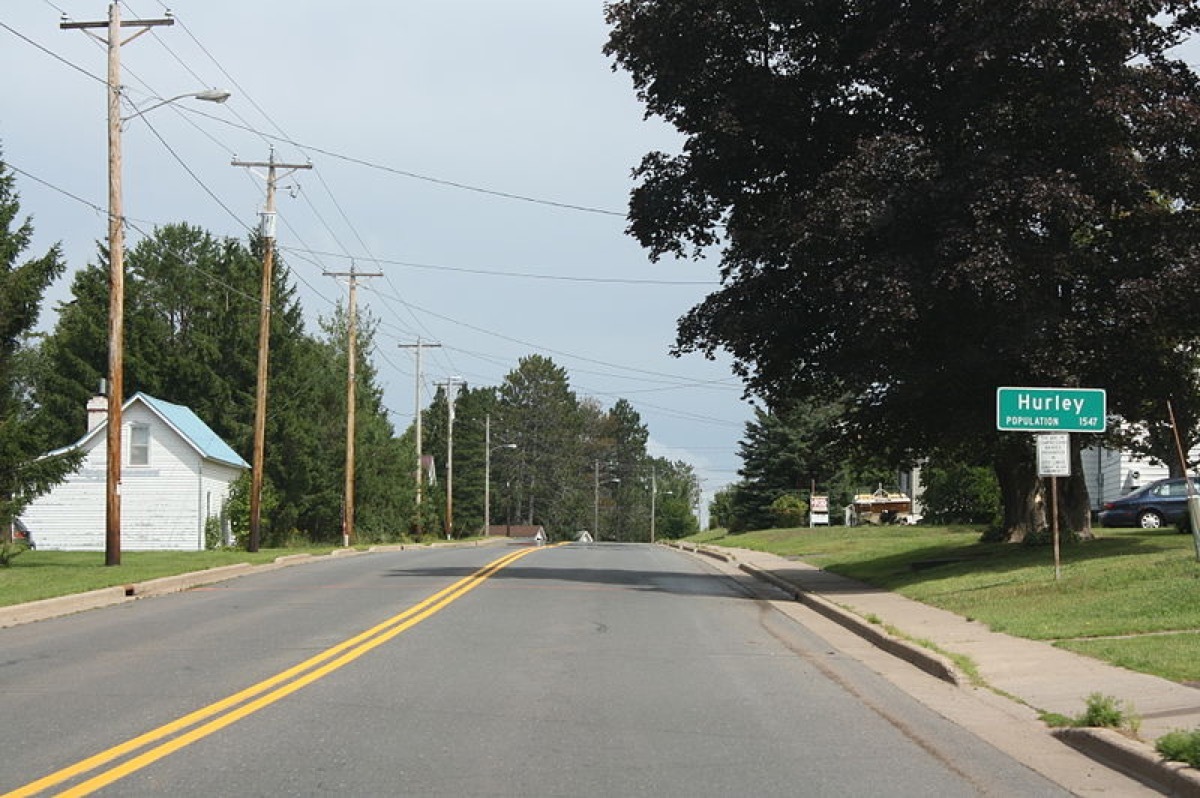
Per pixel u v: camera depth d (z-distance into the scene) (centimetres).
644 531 15538
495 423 12988
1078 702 1000
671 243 2469
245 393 6028
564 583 2412
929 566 2367
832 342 2281
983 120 2067
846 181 2000
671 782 745
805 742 877
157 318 6406
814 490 6944
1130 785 753
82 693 1059
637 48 2300
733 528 7206
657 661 1293
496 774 759
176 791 712
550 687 1105
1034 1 1848
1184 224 2047
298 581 2430
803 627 1709
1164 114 1966
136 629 1567
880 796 719
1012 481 2595
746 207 2395
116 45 2702
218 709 980
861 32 2214
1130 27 2011
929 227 2045
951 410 2294
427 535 7144
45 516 4750
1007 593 1755
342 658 1283
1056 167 2034
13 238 2773
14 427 2653
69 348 6150
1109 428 2730
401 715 959
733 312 2238
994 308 2027
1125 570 1720
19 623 1655
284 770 767
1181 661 1133
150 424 4766
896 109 2272
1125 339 2072
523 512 13288
